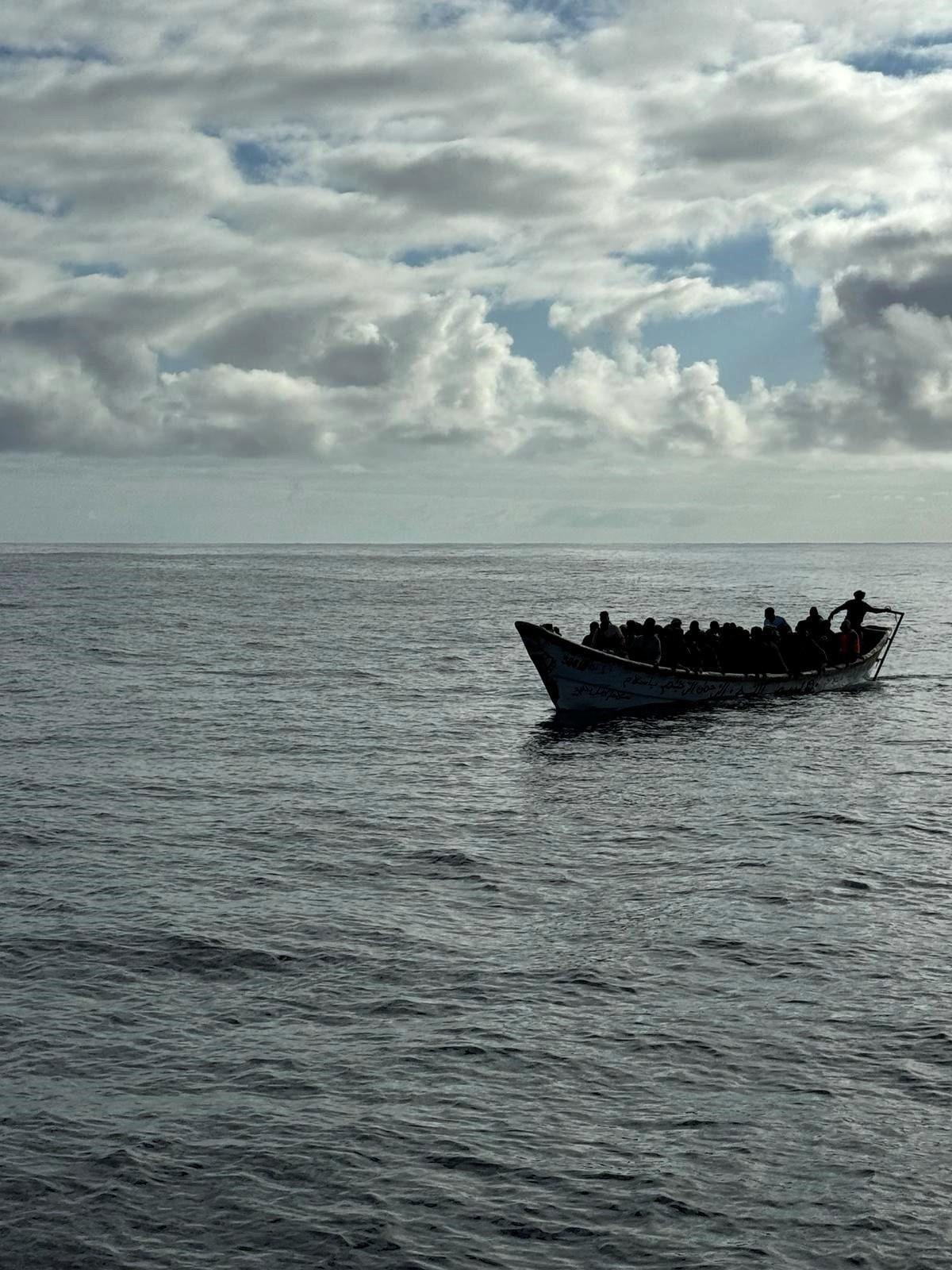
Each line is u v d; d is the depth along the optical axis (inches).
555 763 997.2
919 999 481.4
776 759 1011.3
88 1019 467.8
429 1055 436.5
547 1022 464.1
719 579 5442.9
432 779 931.3
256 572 6333.7
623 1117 393.4
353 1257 326.0
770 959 527.5
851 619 1503.4
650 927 572.1
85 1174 362.3
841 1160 367.2
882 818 792.3
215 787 895.7
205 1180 359.6
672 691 1300.4
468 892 632.4
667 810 823.1
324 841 739.4
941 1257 324.2
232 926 573.9
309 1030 458.0
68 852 705.6
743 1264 321.7
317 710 1298.0
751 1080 416.8
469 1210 345.4
